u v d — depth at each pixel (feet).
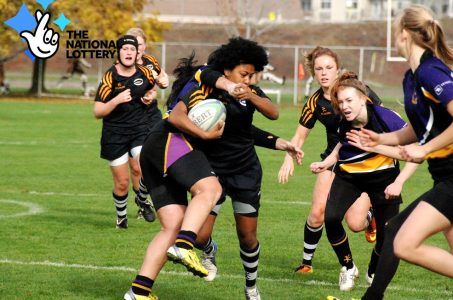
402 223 49.29
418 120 47.19
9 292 58.34
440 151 46.34
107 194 107.04
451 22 400.67
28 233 80.07
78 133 189.47
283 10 457.27
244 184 55.01
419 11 46.55
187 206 53.06
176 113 51.47
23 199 101.55
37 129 196.44
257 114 250.57
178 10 441.27
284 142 56.08
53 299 56.85
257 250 55.93
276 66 407.85
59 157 144.87
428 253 46.85
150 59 86.79
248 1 385.70
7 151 152.25
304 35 421.18
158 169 52.11
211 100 52.06
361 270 68.54
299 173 132.26
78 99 308.40
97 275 63.87
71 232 81.15
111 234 80.64
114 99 81.51
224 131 54.19
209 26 414.62
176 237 50.70
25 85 378.94
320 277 65.57
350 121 59.67
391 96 309.83
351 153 60.85
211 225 58.29
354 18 476.13
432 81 45.24
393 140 51.24
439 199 46.37
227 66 52.37
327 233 61.36
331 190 62.08
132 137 83.87
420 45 46.44
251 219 55.36
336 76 65.21
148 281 51.44
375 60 338.75
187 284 61.67
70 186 113.09
